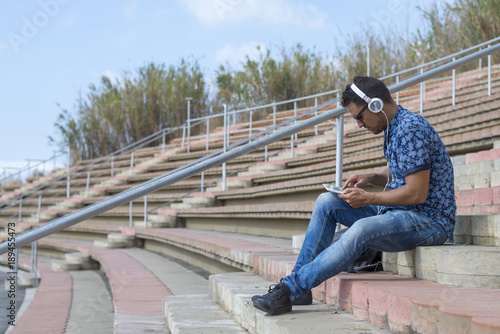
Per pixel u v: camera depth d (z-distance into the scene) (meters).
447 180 2.52
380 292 2.11
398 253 2.63
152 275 6.07
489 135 4.96
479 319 1.58
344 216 2.63
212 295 3.67
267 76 15.41
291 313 2.42
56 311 5.35
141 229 9.17
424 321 1.84
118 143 17.73
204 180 10.77
